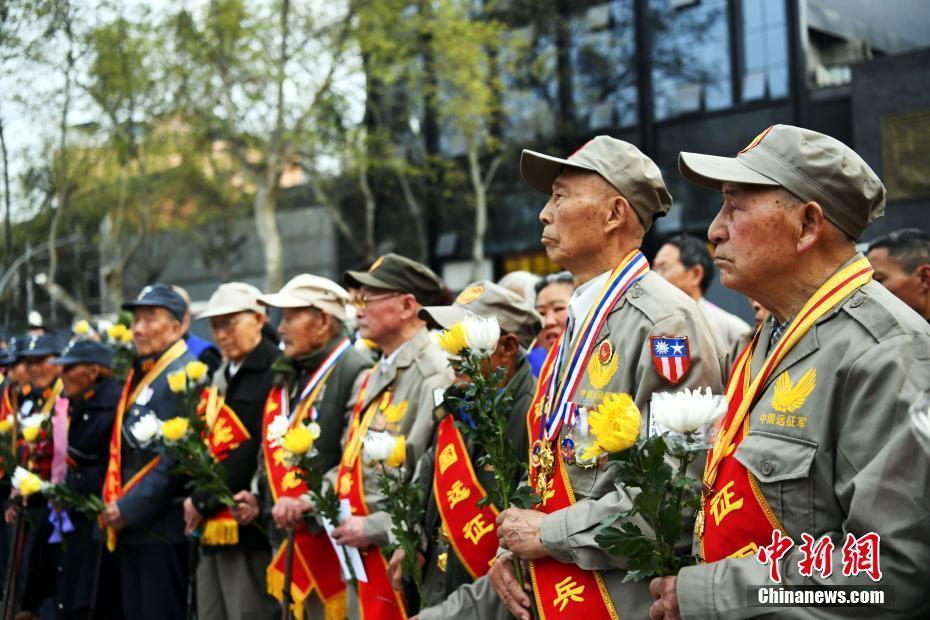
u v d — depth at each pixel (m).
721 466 2.34
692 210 16.48
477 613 3.11
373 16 17.80
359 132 18.75
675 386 2.68
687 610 2.16
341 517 4.06
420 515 3.53
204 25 17.25
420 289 4.30
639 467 2.24
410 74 18.75
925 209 11.85
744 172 2.34
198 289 26.97
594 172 2.96
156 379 5.38
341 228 20.95
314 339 4.80
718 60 16.11
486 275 19.95
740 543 2.22
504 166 19.59
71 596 5.91
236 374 5.12
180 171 21.72
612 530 2.30
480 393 2.87
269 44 17.73
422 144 20.47
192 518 4.92
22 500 5.95
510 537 2.75
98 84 14.85
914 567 1.96
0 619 6.32
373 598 3.92
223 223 26.16
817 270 2.32
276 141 18.12
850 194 2.30
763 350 2.43
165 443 4.59
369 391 4.28
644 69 17.11
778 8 15.16
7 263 16.86
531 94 18.89
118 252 22.42
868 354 2.11
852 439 2.10
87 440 5.82
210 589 4.98
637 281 2.87
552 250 3.01
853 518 2.03
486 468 3.29
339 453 4.57
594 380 2.80
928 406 1.74
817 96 14.59
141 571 5.24
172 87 17.77
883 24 13.46
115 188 21.72
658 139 16.95
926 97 11.88
